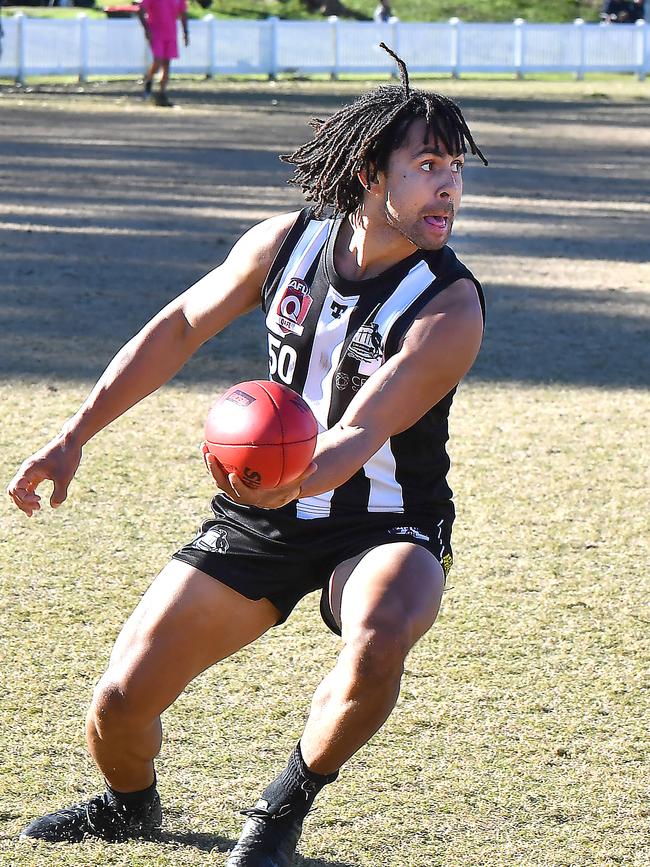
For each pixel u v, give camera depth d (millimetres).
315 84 87625
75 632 11594
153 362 8711
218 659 8297
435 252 8250
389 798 9055
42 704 10258
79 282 27219
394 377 7809
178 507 14922
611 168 52188
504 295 27781
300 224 8570
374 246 8164
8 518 14438
